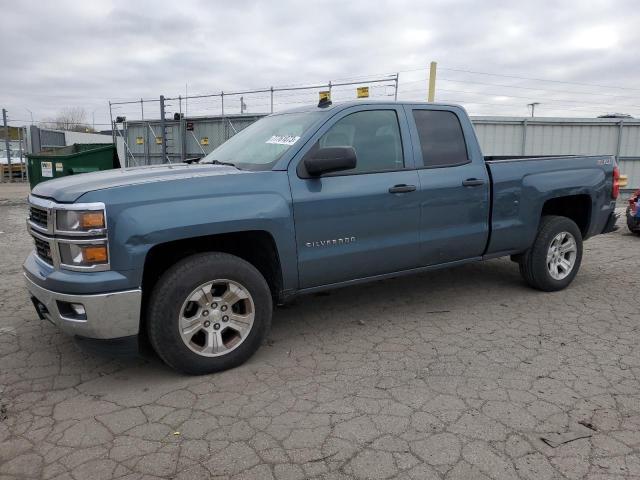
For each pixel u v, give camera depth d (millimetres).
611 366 3818
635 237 9234
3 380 3703
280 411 3236
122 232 3320
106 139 32688
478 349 4168
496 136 17578
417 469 2652
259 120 5203
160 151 21391
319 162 3840
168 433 3008
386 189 4344
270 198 3820
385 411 3211
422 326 4711
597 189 5766
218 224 3586
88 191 3357
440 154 4766
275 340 4418
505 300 5430
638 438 2893
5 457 2791
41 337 4473
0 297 5605
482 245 5043
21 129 24531
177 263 3604
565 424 3041
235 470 2670
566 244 5672
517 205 5184
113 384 3635
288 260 3947
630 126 17812
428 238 4656
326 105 4500
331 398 3387
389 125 4535
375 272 4473
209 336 3705
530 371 3746
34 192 3828
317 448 2842
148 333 3590
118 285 3326
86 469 2688
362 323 4793
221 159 4633
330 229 4113
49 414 3232
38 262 3760
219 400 3387
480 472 2621
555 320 4820
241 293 3777
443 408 3234
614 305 5246
